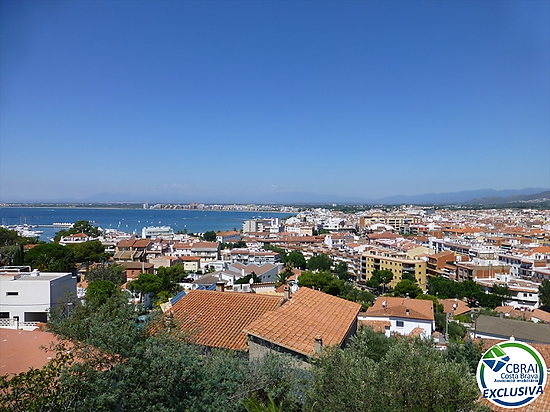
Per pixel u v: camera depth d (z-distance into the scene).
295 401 14.41
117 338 11.67
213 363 15.43
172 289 70.81
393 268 121.81
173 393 11.97
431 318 53.53
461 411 11.97
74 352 12.64
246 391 13.97
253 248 170.38
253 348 18.84
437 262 129.75
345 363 14.16
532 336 48.06
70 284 39.19
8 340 18.02
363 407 12.17
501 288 97.62
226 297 25.34
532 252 128.25
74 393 10.73
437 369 12.58
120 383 11.23
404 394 12.34
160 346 12.73
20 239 112.94
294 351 17.42
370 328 25.81
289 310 22.20
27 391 10.11
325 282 85.06
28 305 34.03
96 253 97.44
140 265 90.12
